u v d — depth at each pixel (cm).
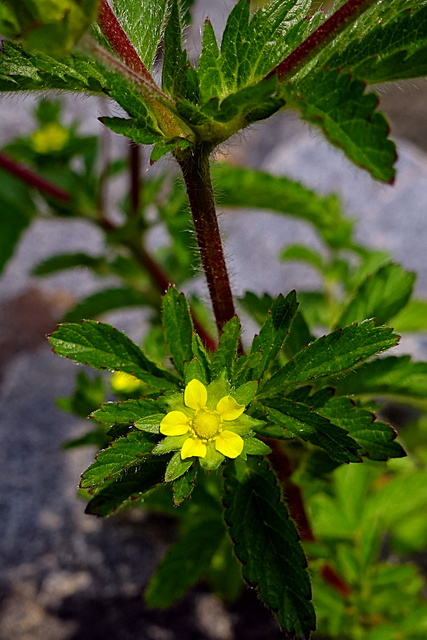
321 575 25
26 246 51
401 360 21
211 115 17
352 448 17
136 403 17
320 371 17
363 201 46
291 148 51
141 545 31
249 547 17
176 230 30
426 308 27
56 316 46
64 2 15
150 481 17
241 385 17
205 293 21
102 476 17
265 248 46
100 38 17
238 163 56
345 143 16
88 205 29
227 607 29
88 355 18
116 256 31
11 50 17
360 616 26
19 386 40
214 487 24
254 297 22
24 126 57
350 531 25
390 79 17
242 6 17
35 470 35
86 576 30
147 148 30
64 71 17
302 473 20
